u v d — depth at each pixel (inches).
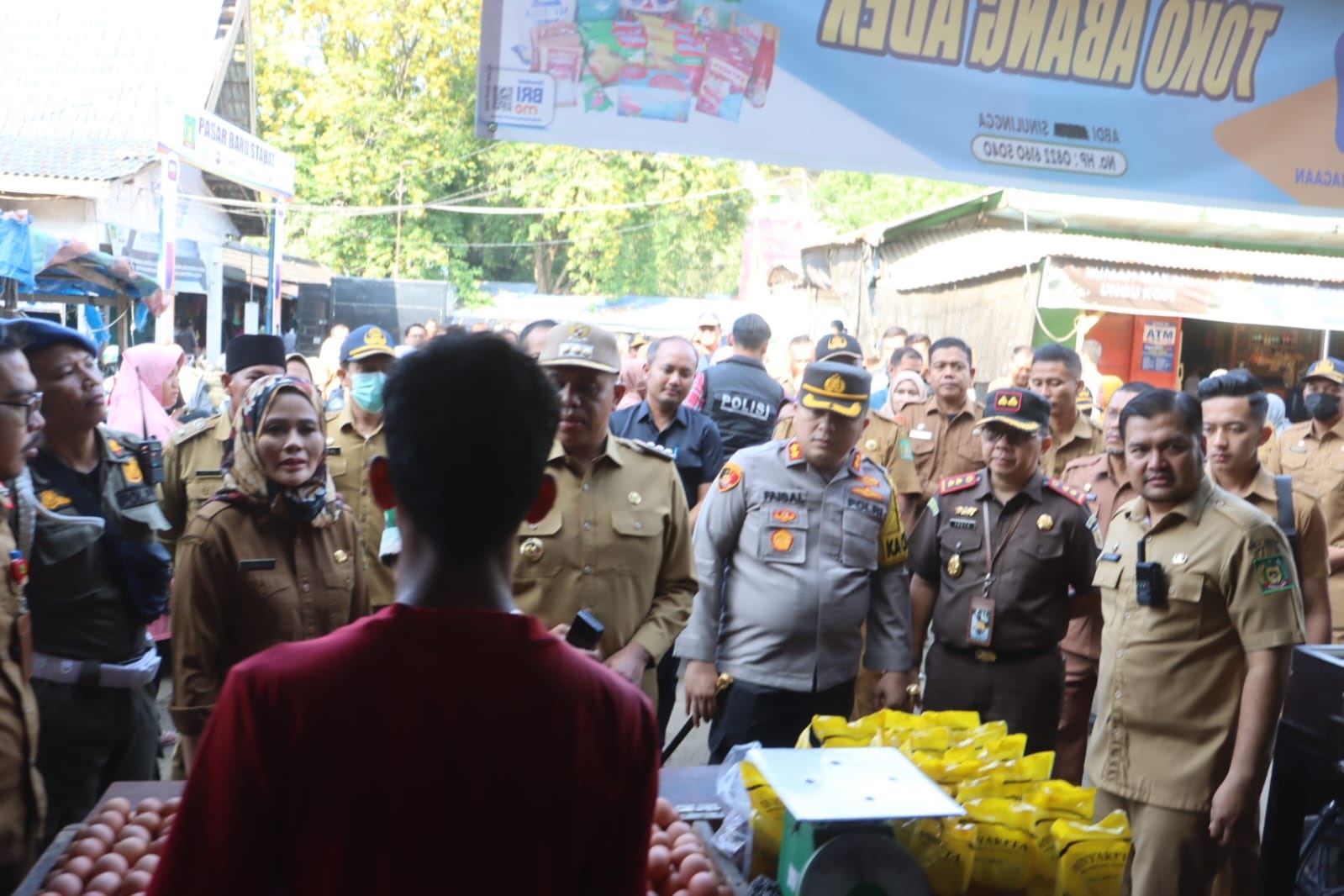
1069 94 128.6
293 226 1079.0
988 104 127.1
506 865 42.8
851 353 234.1
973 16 124.6
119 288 436.5
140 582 115.9
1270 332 534.0
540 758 43.8
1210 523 112.1
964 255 467.5
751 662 129.3
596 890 46.0
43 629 109.5
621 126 119.0
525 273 1290.6
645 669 115.3
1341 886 105.7
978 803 79.0
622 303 1123.3
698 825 85.0
